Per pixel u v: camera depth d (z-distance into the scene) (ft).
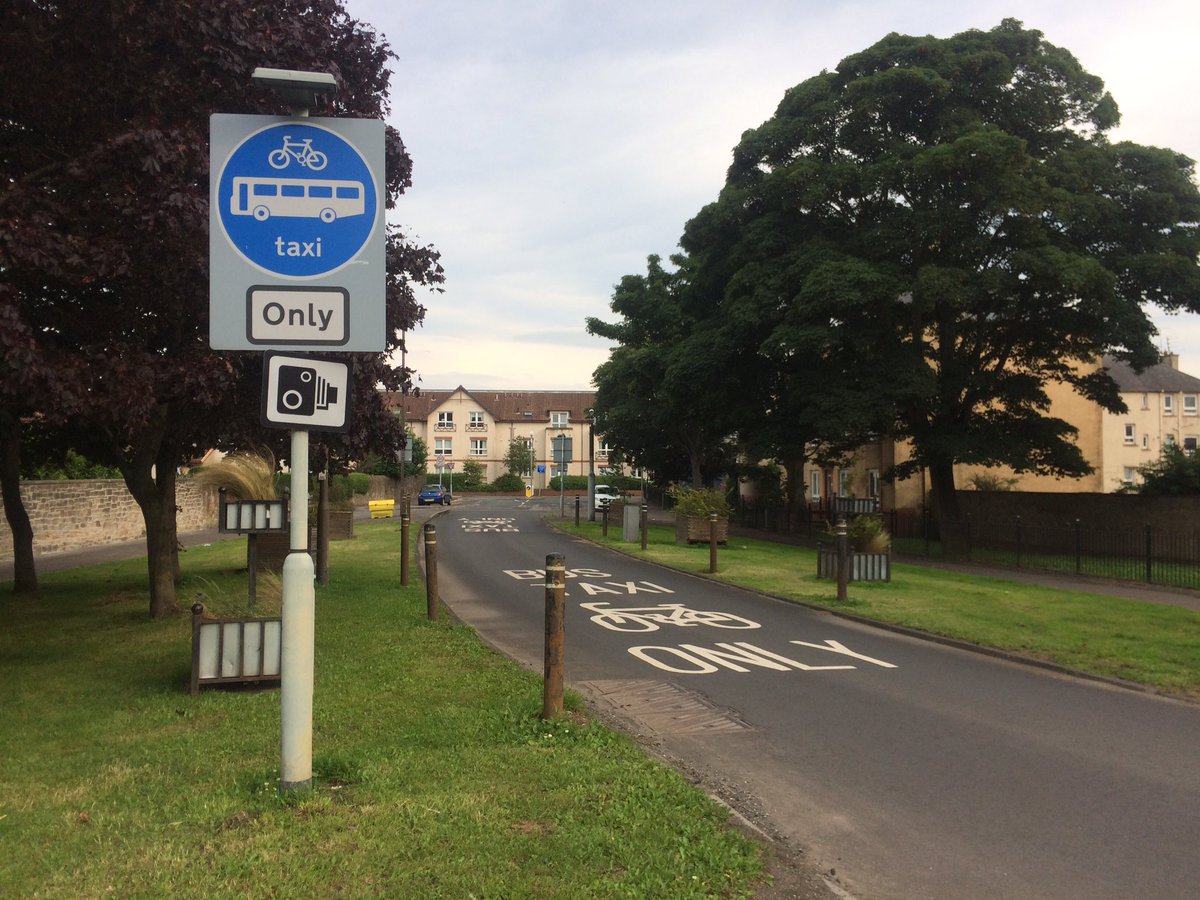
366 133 16.40
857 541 57.72
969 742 21.83
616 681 27.99
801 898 12.86
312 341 16.08
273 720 21.01
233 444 44.47
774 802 17.40
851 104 82.84
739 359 90.27
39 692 23.90
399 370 36.27
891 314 82.23
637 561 67.82
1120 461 160.35
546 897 12.12
